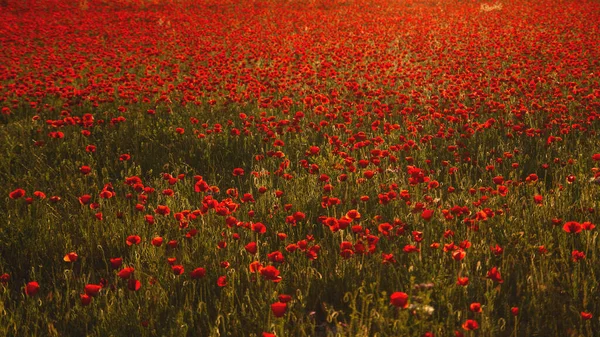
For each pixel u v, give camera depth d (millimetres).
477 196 5512
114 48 16688
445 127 8125
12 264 4750
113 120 7973
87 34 19453
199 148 7445
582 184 5629
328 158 6789
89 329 3814
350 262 4258
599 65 11867
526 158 6656
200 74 11523
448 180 6133
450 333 3365
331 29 20438
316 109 8031
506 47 14844
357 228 4000
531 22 20219
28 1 27141
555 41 15734
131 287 3582
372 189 5715
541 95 9508
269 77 11672
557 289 3893
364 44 16281
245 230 4875
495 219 4871
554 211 5008
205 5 27875
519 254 4391
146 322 3598
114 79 11117
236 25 21875
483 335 3340
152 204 5734
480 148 6949
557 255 4367
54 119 9352
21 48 16125
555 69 11094
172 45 16844
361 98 10031
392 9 26812
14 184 6453
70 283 4387
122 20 22703
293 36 18234
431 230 4625
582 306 3703
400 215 5098
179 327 3570
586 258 4188
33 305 3895
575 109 8680
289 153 7277
